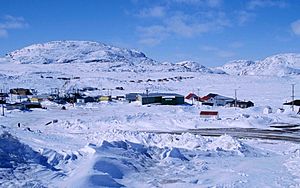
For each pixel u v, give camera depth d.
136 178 16.34
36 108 75.75
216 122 49.44
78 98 97.62
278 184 15.54
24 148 17.67
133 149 21.22
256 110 66.75
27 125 49.28
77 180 14.34
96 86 154.50
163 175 17.23
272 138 36.91
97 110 71.62
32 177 14.81
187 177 16.89
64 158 17.80
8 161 15.95
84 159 17.56
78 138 28.08
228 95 115.19
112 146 20.45
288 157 23.55
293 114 60.50
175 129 45.12
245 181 16.02
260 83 170.38
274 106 81.31
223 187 15.02
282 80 189.50
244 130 43.69
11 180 13.97
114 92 130.75
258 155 24.78
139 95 90.19
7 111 68.50
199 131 42.97
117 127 45.75
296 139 36.12
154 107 76.62
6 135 17.97
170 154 21.20
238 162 21.20
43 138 24.59
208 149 24.81
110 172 16.20
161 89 146.25
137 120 50.81
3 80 153.75
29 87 143.88
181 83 174.38
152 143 27.44
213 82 178.38
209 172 18.09
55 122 47.91
